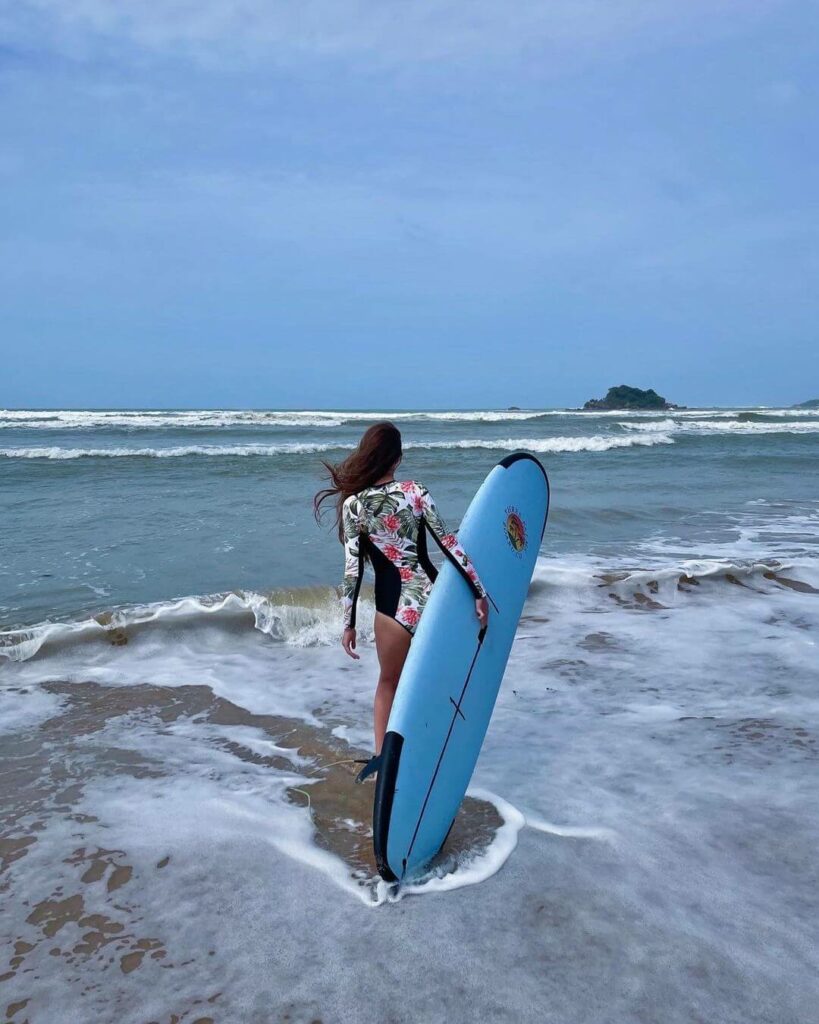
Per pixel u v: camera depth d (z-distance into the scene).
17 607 6.50
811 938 2.67
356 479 3.45
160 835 3.34
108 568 7.84
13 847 3.24
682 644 6.04
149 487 13.77
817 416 53.56
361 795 3.72
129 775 3.92
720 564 7.84
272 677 5.39
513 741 4.29
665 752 4.14
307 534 9.62
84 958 2.58
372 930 2.70
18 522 10.23
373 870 3.08
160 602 6.58
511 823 3.37
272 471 16.39
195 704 4.89
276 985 2.44
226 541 9.16
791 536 10.09
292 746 4.28
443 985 2.43
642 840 3.27
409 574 3.43
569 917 2.76
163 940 2.66
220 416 40.12
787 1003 2.37
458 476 15.92
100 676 5.38
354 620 3.56
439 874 3.01
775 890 2.93
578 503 12.58
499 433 32.56
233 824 3.43
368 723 4.61
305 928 2.71
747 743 4.25
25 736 4.39
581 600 7.23
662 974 2.48
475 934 2.67
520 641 6.14
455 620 3.36
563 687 5.14
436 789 3.11
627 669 5.48
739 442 29.00
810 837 3.30
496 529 3.86
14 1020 2.31
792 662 5.61
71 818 3.48
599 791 3.70
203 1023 2.29
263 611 6.27
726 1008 2.34
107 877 3.03
